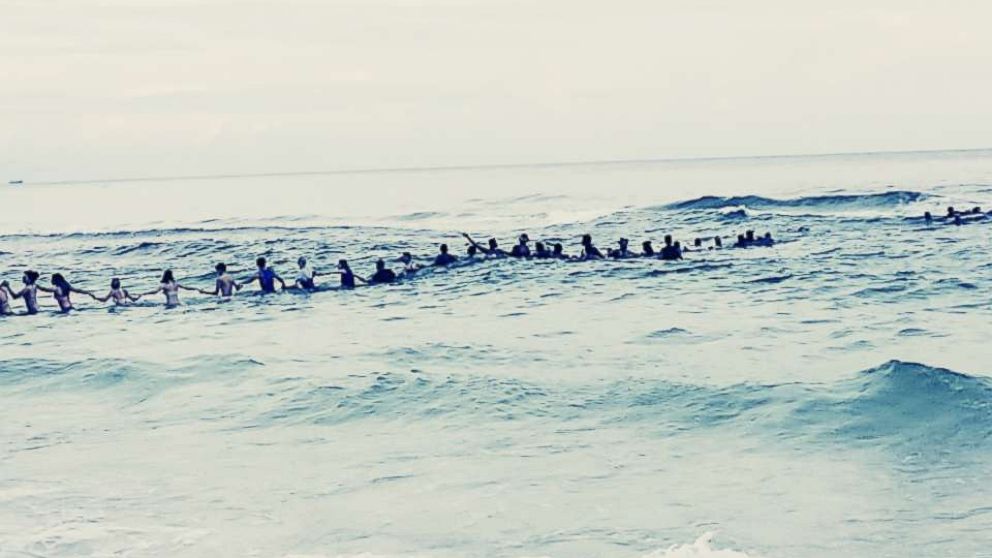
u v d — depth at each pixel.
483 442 12.91
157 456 12.67
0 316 24.42
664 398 14.66
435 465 11.98
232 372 17.19
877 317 20.70
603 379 15.91
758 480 11.02
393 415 14.37
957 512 9.75
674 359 17.33
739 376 15.68
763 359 17.00
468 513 10.29
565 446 12.61
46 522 10.30
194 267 33.78
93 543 9.70
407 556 9.23
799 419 13.27
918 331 19.03
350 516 10.32
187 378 16.92
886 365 14.84
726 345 18.42
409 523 10.06
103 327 22.56
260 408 14.95
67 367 18.00
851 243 33.09
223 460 12.43
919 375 14.20
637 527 9.70
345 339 20.27
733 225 40.78
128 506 10.77
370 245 37.81
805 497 10.39
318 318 23.12
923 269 26.84
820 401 13.93
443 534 9.73
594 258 30.95
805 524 9.61
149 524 10.21
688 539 9.34
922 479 10.80
